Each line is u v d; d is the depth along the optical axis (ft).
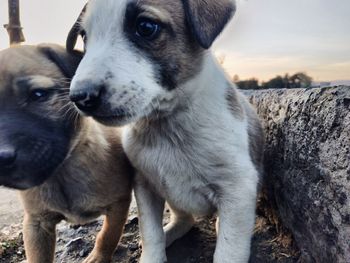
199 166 0.73
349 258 0.57
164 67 0.65
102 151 0.79
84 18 0.69
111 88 0.59
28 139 0.67
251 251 0.81
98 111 0.59
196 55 0.69
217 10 0.68
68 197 0.79
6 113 0.68
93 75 0.58
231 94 0.77
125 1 0.64
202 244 0.89
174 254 0.86
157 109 0.67
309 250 0.70
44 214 0.80
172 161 0.74
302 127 0.72
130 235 0.96
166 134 0.73
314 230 0.68
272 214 0.89
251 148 0.79
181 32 0.66
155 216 0.79
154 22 0.63
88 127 0.79
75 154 0.77
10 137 0.66
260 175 0.84
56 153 0.71
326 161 0.64
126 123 0.62
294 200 0.75
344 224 0.59
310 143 0.69
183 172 0.74
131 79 0.60
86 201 0.80
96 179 0.79
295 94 0.79
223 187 0.73
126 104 0.60
